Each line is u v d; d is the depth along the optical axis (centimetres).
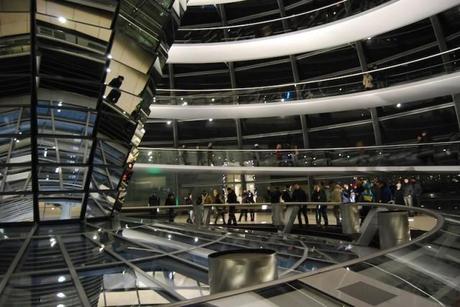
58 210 891
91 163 907
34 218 865
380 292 299
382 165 1964
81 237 774
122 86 925
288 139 2755
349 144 2558
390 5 1866
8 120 817
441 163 1730
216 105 2484
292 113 2455
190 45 2459
